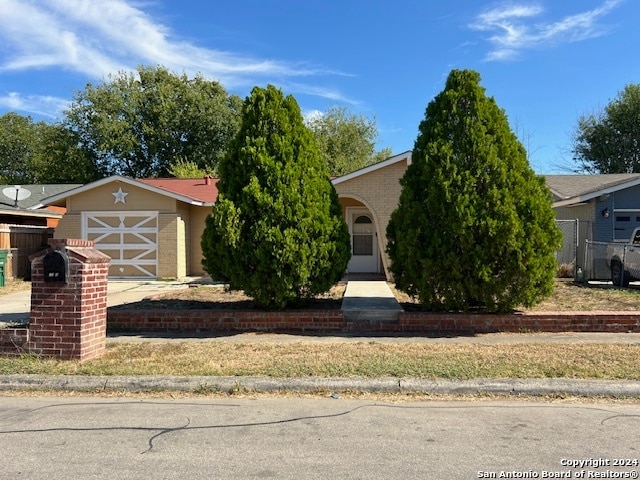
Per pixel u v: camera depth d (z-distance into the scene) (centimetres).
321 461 392
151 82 3912
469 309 895
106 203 1734
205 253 892
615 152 3578
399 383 566
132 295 1283
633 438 435
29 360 650
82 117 3803
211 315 874
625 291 1223
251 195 844
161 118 3762
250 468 380
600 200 1616
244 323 875
